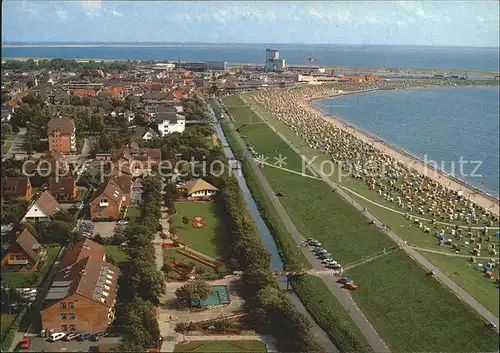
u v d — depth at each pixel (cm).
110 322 11775
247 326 12106
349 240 17425
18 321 11656
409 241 16900
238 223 17325
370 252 16338
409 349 11769
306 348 11056
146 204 18900
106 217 18275
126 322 11425
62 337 11275
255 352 11106
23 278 13812
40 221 16962
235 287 14012
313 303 13575
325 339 12144
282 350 11219
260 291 12862
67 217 17175
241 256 15425
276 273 15150
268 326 12012
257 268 14225
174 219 18800
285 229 18725
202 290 12794
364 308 13475
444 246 17075
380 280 14562
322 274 15250
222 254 16062
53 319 11406
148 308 11831
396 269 14962
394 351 11688
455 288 13600
